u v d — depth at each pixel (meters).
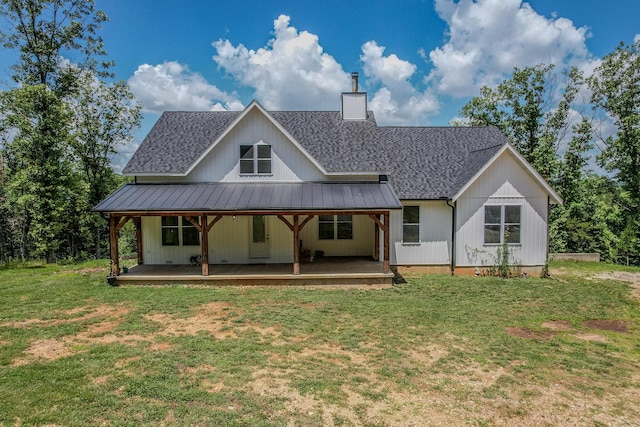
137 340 8.88
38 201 23.36
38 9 24.28
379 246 17.44
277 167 16.83
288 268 16.11
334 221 18.69
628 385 7.07
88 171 28.17
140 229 17.31
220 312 11.13
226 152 16.75
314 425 5.60
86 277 16.30
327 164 17.08
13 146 23.08
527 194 16.84
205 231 14.57
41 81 25.23
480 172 16.20
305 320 10.42
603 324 10.68
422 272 17.11
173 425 5.53
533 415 6.04
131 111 29.08
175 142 18.59
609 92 28.89
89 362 7.61
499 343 8.95
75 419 5.65
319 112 21.34
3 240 30.08
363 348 8.56
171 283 14.61
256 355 8.04
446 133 21.08
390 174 17.94
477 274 16.92
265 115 16.45
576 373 7.52
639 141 28.14
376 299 12.69
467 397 6.52
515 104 29.69
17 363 7.60
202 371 7.27
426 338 9.22
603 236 30.72
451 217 16.94
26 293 13.34
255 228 17.50
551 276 17.41
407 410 6.08
